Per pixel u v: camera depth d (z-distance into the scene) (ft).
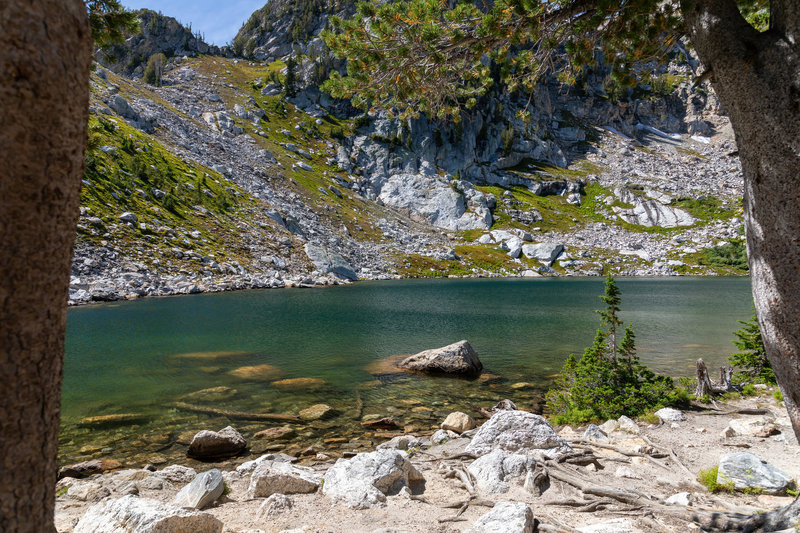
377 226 356.38
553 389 50.08
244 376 57.77
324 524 18.43
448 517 18.86
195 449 33.30
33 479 5.20
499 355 72.28
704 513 18.11
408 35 23.08
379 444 36.09
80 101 5.49
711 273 318.65
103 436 37.63
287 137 446.19
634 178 506.89
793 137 12.14
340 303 140.56
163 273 163.63
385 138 471.21
